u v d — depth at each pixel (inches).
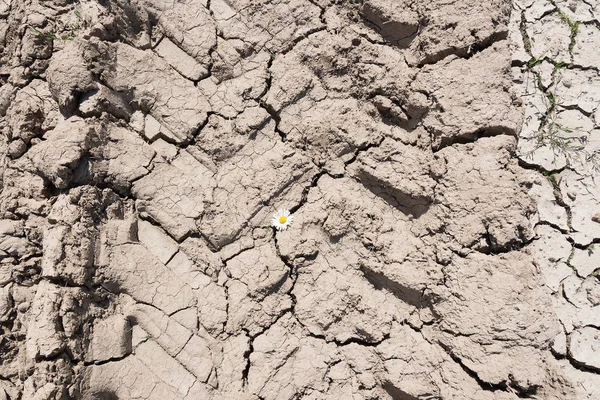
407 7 127.7
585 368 111.7
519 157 127.9
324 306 112.1
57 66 114.7
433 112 121.7
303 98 127.4
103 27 119.3
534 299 104.3
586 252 120.5
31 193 117.6
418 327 110.7
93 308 106.6
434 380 103.8
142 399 104.0
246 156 124.8
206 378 107.0
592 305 116.4
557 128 129.3
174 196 120.6
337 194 118.6
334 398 106.0
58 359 96.9
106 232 111.7
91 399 100.9
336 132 121.8
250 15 133.0
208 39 130.8
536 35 137.5
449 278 109.6
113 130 119.5
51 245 103.8
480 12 122.5
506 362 100.7
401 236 116.5
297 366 108.5
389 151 120.0
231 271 116.7
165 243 118.0
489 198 110.3
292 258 115.3
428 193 115.9
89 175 112.6
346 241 116.8
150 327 109.9
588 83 133.7
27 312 111.3
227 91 128.4
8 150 125.0
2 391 105.1
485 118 116.6
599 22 137.9
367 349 109.1
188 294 113.2
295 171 121.6
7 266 113.3
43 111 125.0
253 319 112.3
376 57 126.7
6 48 140.0
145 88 125.0
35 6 133.1
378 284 115.3
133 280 111.4
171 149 125.0
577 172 126.4
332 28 130.0
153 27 132.0
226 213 119.8
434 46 124.6
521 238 110.4
